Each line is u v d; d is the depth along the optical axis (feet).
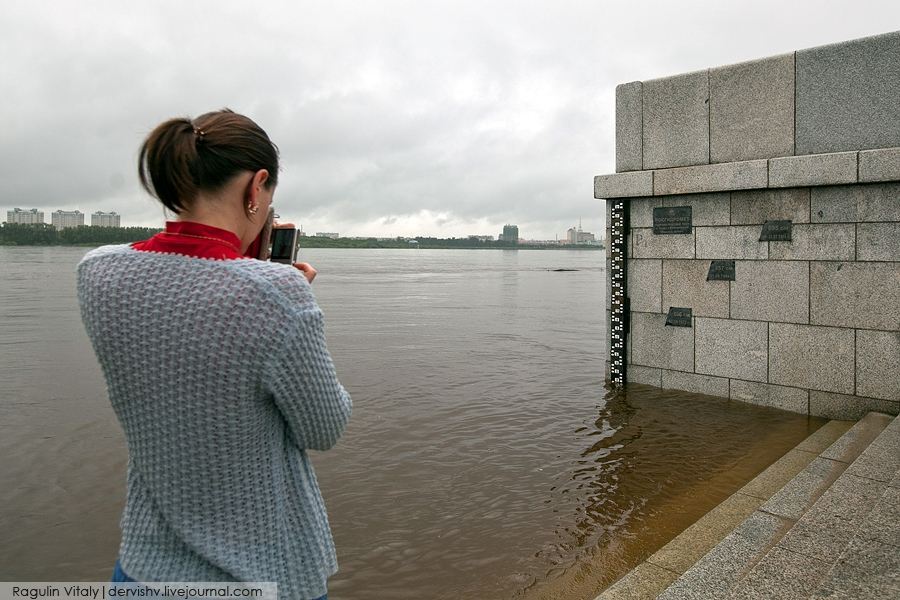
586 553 15.23
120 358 4.65
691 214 28.30
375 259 358.84
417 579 14.30
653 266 29.73
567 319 63.57
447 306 77.82
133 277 4.72
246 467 4.77
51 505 18.61
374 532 16.57
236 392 4.56
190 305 4.56
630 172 29.71
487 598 13.47
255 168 5.13
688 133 28.14
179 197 4.93
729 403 27.27
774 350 26.22
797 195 25.30
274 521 4.94
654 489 18.85
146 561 4.87
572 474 20.26
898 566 9.62
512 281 136.67
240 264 4.72
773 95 25.72
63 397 30.60
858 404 24.17
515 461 21.57
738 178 26.20
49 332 52.06
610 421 25.70
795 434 23.15
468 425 25.81
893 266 23.22
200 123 5.20
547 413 27.27
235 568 4.73
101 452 22.97
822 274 24.80
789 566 10.46
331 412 4.97
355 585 14.08
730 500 16.39
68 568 15.19
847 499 12.98
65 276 132.16
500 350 44.14
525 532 16.40
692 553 13.58
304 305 4.72
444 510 17.83
